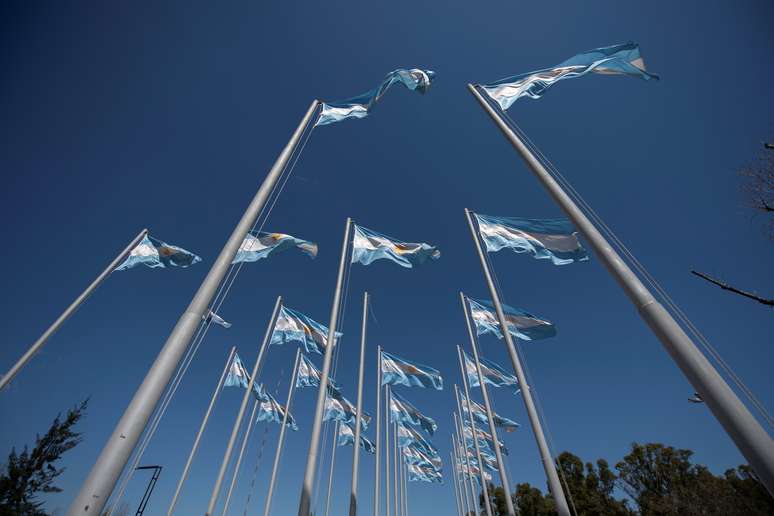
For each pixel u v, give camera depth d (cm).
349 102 1101
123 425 441
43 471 2327
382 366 2395
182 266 1571
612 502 3584
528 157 781
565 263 1185
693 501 2930
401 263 1548
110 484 407
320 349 1839
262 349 2008
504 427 2306
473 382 2220
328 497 2883
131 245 1551
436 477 3897
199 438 2309
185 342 524
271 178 754
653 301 512
